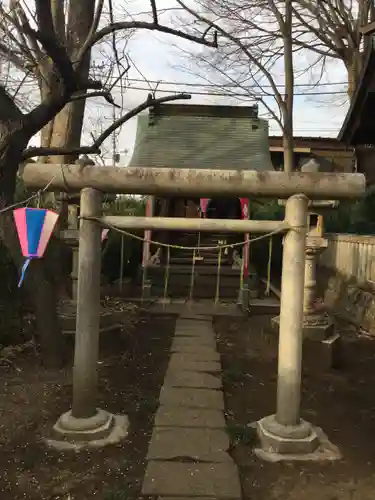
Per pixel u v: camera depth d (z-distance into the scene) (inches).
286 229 145.1
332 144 763.4
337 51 580.1
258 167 390.9
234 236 503.2
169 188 146.9
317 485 124.6
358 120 376.8
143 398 179.9
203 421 157.4
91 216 147.3
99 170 146.4
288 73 435.2
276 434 141.9
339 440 151.2
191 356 230.2
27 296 249.4
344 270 385.4
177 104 450.0
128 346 250.8
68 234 229.9
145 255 386.9
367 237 333.7
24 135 203.2
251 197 149.3
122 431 150.6
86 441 143.3
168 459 132.4
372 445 147.7
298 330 144.0
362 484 125.2
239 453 140.4
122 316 310.7
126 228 150.2
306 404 181.2
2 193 202.5
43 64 217.9
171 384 191.6
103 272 414.6
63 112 301.3
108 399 178.4
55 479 124.3
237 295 381.7
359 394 192.9
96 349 150.4
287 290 144.6
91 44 205.9
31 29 169.9
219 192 147.2
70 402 173.2
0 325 230.2
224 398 183.5
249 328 296.8
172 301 359.3
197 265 447.2
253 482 125.6
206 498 115.4
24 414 162.9
